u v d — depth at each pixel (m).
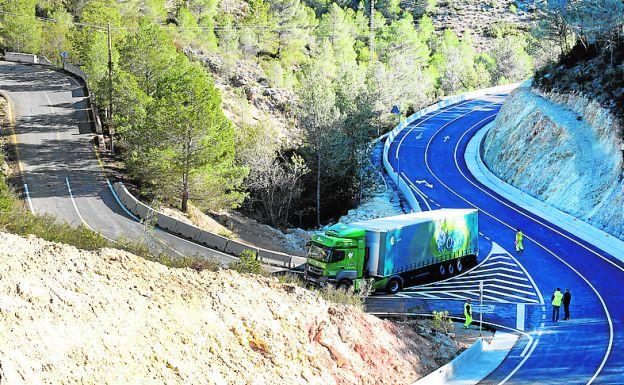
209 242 46.56
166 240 46.12
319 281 40.09
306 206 72.94
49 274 20.69
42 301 19.34
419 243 42.50
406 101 105.69
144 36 69.31
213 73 103.75
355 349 26.48
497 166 72.00
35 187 52.66
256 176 66.25
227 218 56.06
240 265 32.06
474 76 135.75
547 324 36.47
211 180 53.06
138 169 53.47
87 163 59.00
